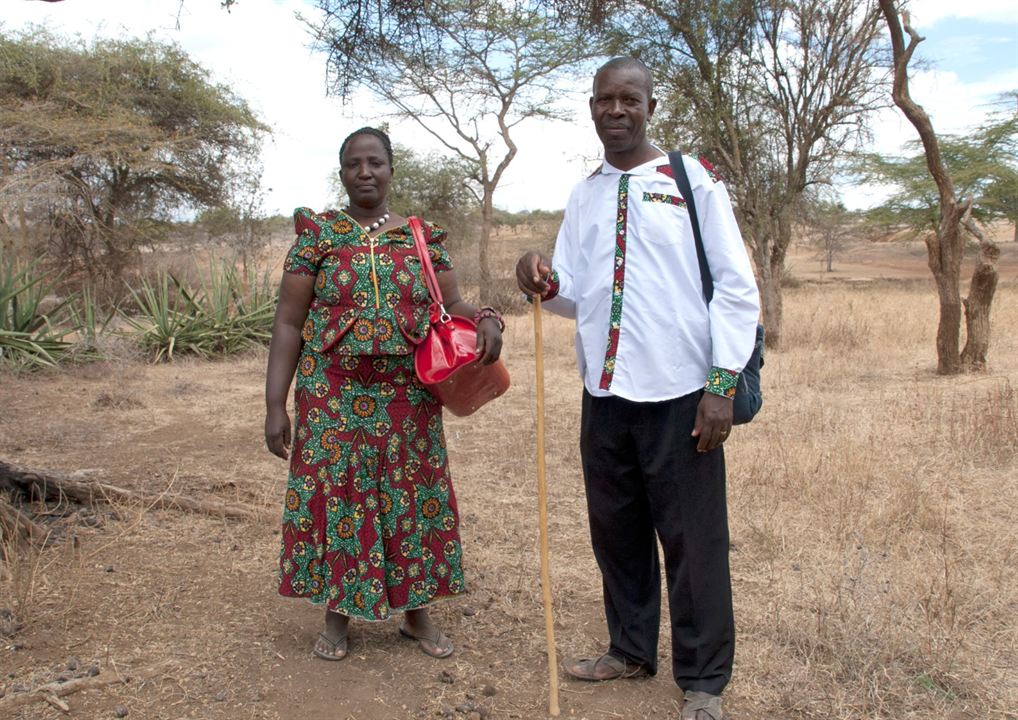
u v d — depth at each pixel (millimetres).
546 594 2869
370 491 3078
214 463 6027
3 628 3293
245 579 3920
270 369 3102
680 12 11367
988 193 30641
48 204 16094
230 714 2826
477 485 5445
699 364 2664
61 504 4742
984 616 3486
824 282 33219
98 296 17125
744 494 5043
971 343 9453
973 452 5793
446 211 29188
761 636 3363
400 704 2914
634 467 2840
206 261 20156
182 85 20172
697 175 2646
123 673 3037
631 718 2840
